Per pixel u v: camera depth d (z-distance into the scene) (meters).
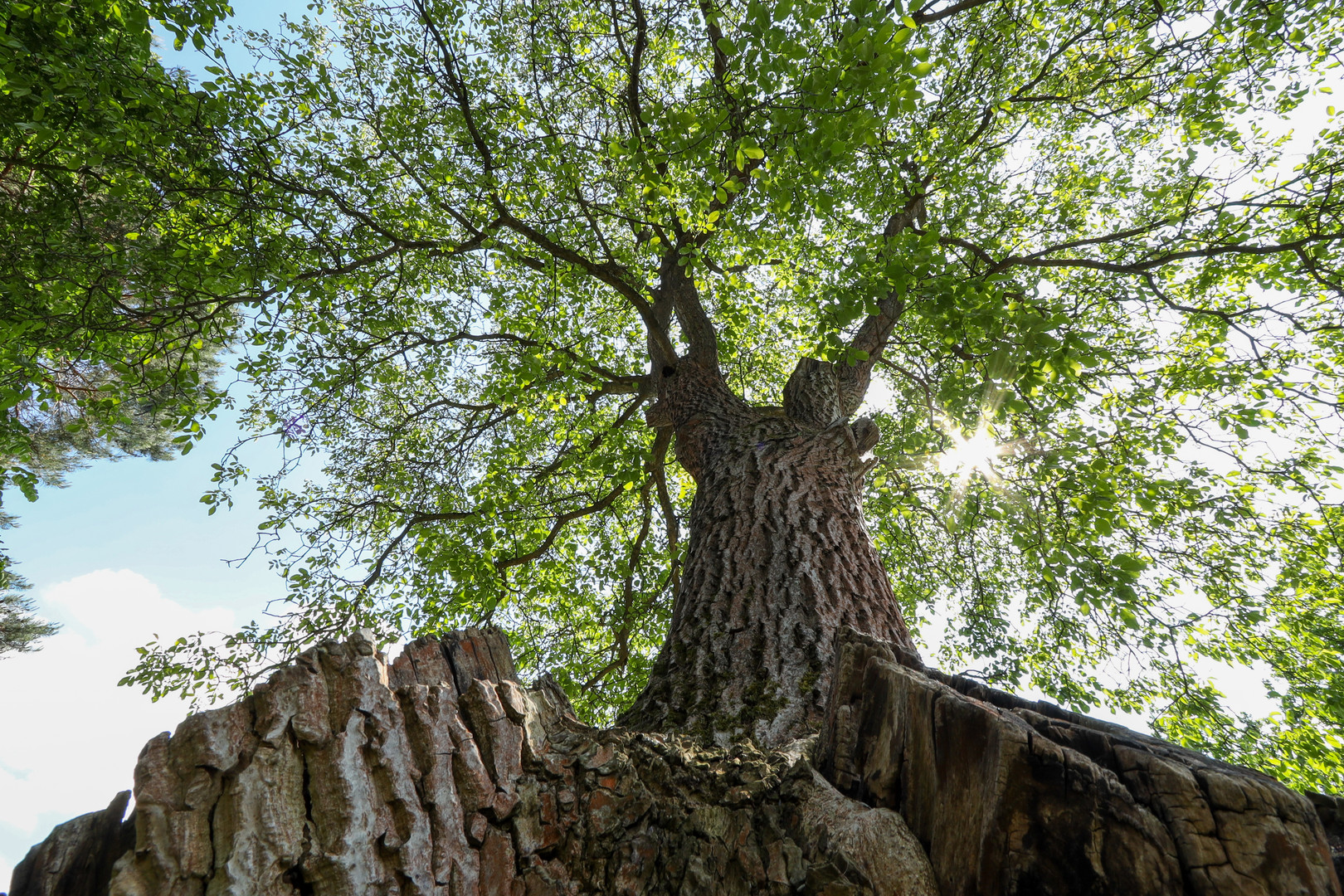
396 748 1.52
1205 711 6.75
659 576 9.23
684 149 4.41
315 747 1.45
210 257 5.92
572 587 9.34
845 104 3.85
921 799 1.49
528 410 8.05
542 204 7.62
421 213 7.66
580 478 9.12
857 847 1.44
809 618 3.31
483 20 8.05
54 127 4.59
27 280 5.20
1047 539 5.66
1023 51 7.62
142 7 4.47
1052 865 1.25
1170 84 6.67
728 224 5.43
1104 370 5.53
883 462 8.25
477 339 8.12
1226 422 5.56
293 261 6.36
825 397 6.22
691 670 3.10
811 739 2.31
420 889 1.37
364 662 1.61
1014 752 1.32
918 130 6.94
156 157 5.34
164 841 1.24
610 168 7.59
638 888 1.59
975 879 1.29
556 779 1.72
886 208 6.51
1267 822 1.19
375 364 8.14
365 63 7.64
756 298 8.25
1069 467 5.03
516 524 8.16
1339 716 7.02
